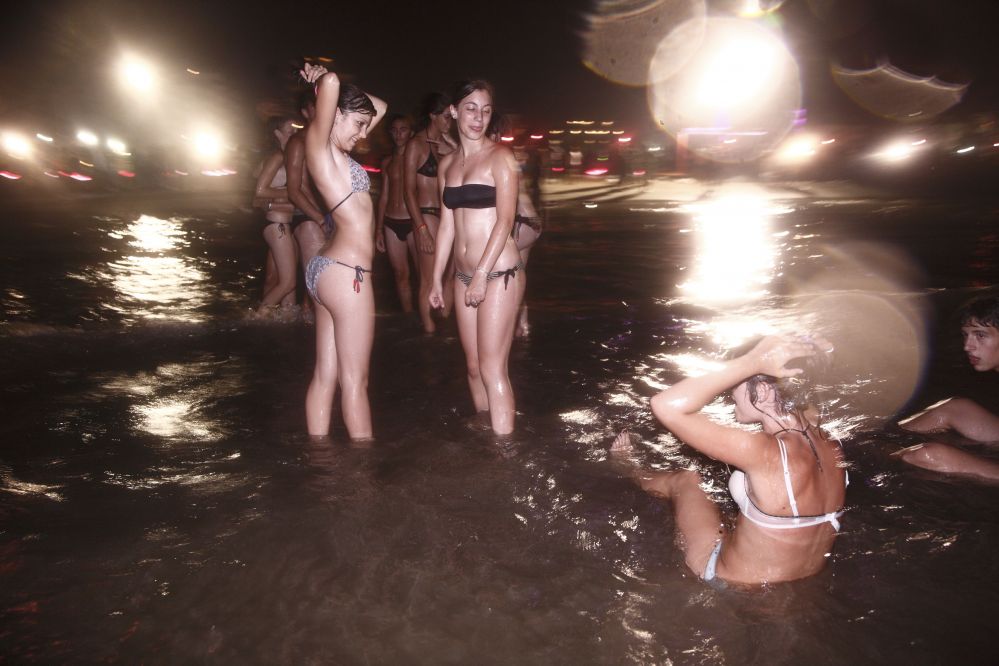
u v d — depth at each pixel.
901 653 2.80
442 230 5.10
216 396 5.70
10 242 13.57
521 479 4.21
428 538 3.62
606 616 3.04
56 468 4.44
